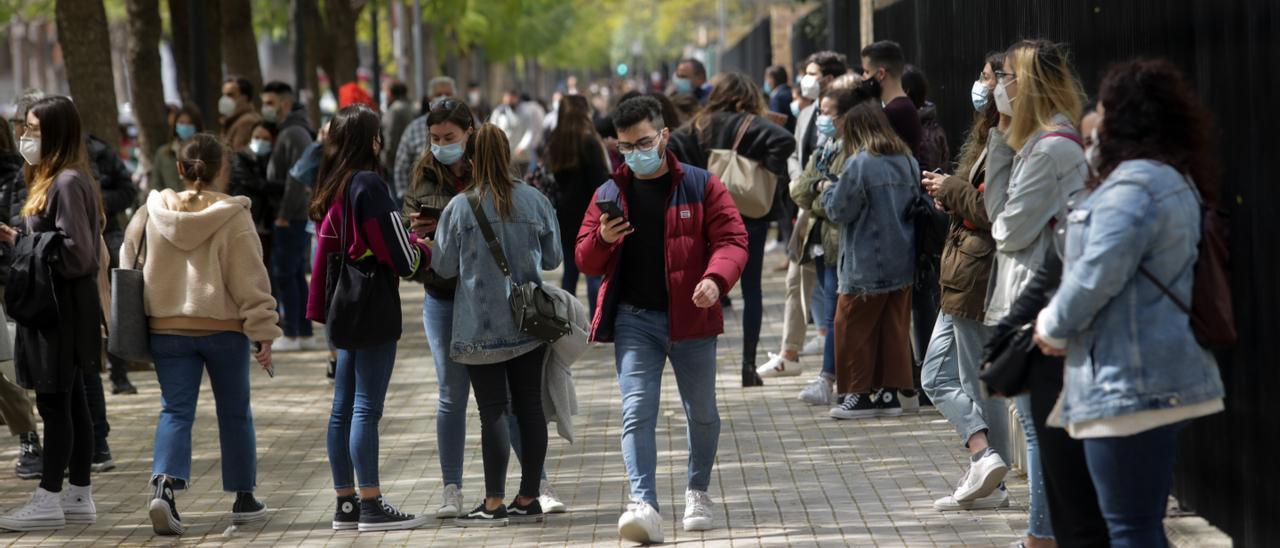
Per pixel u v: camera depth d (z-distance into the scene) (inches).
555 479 627.5
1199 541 443.5
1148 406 332.5
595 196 514.9
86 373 571.5
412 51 3230.8
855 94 708.7
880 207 678.5
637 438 506.3
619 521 506.6
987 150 457.1
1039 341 351.6
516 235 526.9
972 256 507.8
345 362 545.6
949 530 510.9
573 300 538.9
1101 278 330.3
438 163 567.8
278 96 1055.6
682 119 1055.0
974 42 749.9
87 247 548.4
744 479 610.2
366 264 527.2
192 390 548.7
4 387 585.0
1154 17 475.2
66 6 1032.8
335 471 548.4
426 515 562.6
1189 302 337.1
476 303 524.1
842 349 704.4
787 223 1243.2
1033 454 455.2
